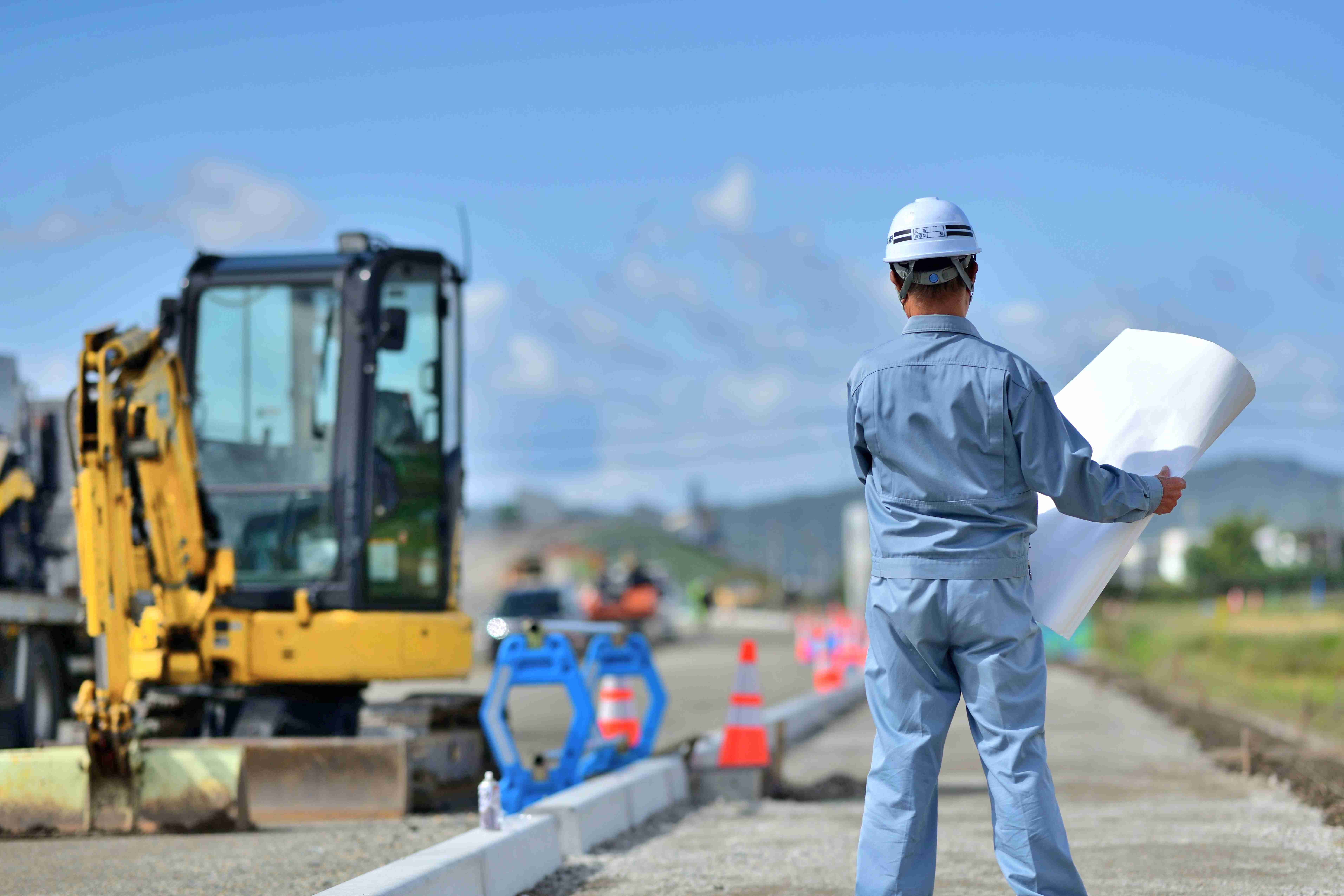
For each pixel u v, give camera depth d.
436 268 30.95
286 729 29.14
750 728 26.92
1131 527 12.15
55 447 38.03
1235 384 12.57
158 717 27.95
